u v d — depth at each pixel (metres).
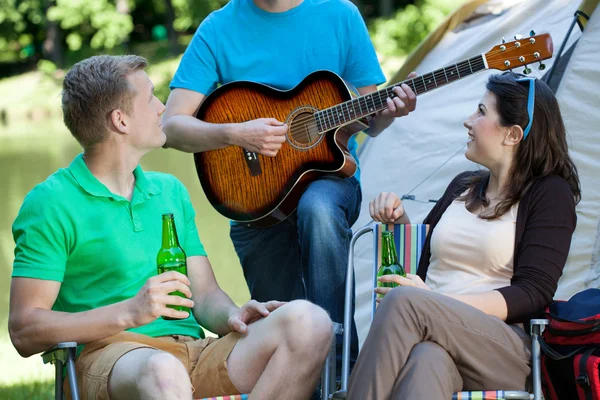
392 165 5.35
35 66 36.56
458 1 26.14
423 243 3.76
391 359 3.03
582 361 3.01
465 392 3.05
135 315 3.07
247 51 4.35
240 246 4.44
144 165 17.22
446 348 3.10
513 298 3.27
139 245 3.39
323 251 3.92
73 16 33.94
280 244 4.34
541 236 3.38
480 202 3.57
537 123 3.46
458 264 3.54
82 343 3.13
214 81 4.42
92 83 3.31
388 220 3.81
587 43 4.73
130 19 34.34
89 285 3.35
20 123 31.41
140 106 3.37
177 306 3.40
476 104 5.23
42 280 3.23
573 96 4.70
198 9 32.84
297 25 4.32
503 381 3.17
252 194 4.25
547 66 4.89
